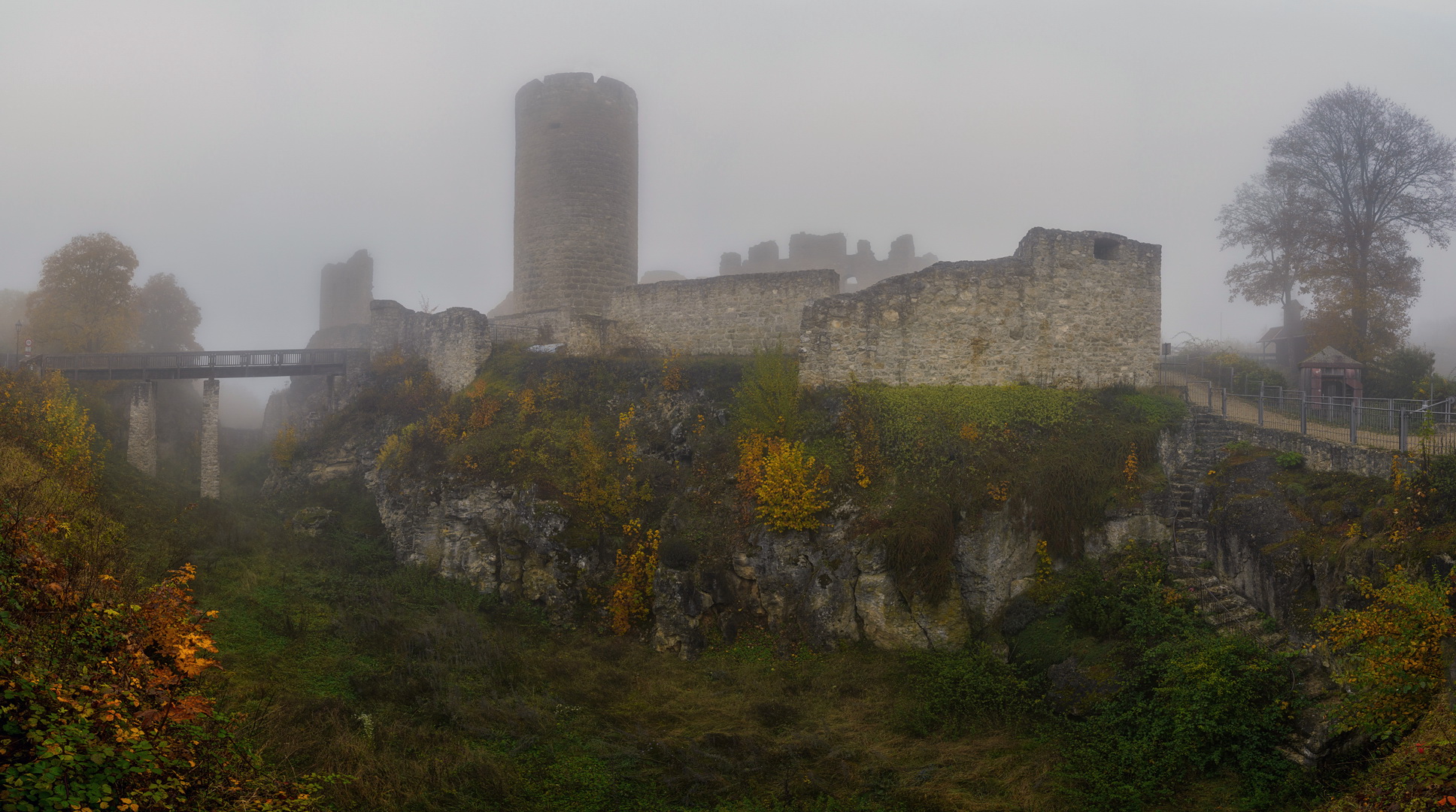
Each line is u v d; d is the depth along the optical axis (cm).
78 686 623
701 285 2480
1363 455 1398
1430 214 2681
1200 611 1423
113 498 1864
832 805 1106
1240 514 1502
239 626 1477
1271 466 1572
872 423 1800
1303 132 2827
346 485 2722
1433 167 2623
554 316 2675
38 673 602
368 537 2358
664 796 1127
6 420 1769
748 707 1418
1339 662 1133
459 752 1164
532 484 1997
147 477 2511
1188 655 1275
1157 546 1644
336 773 1020
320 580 1867
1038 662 1445
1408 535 1173
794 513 1650
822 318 1938
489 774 1106
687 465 1992
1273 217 3070
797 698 1454
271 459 3050
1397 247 2842
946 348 1964
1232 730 1140
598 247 3103
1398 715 931
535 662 1573
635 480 1962
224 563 1795
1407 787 789
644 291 2595
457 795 1060
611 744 1258
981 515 1625
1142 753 1173
